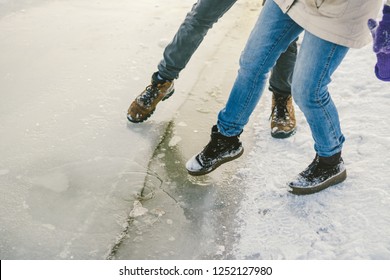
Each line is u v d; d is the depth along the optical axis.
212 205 2.17
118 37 3.51
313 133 2.01
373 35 1.68
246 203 2.16
